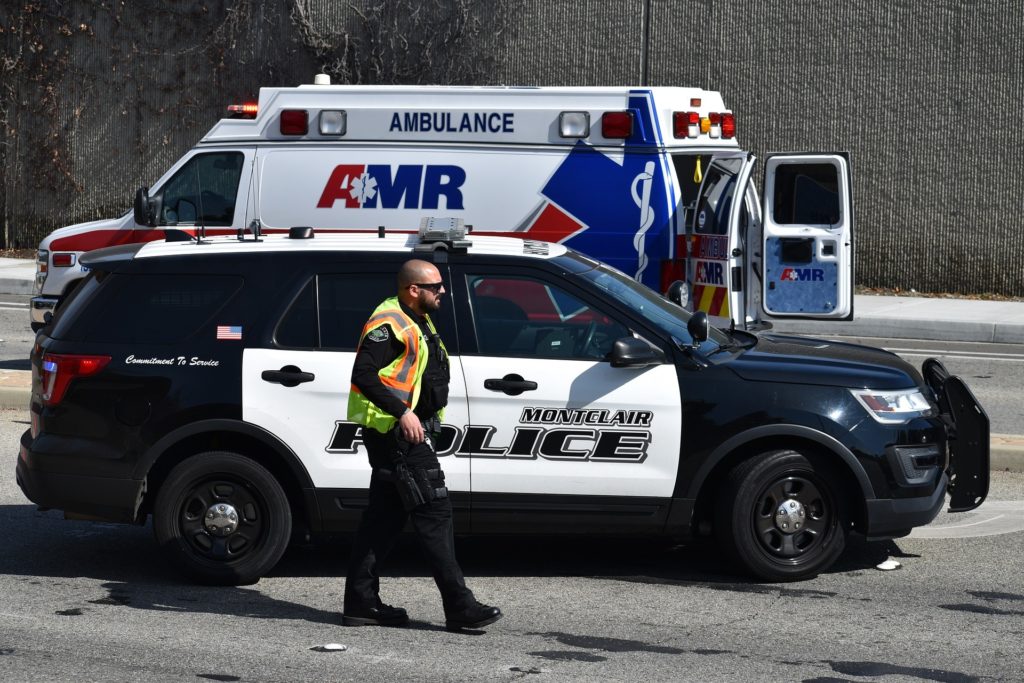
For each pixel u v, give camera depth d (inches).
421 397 896.9
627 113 1711.4
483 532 1016.2
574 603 981.2
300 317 1022.4
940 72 3078.2
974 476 1106.7
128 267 1042.7
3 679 806.5
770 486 1013.2
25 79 3727.9
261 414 1002.7
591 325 1018.7
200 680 807.1
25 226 3786.9
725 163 1734.7
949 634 906.7
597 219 1722.4
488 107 1738.4
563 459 1004.6
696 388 1005.8
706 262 1737.2
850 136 3161.9
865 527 1020.5
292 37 3548.2
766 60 3193.9
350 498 1008.2
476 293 1022.4
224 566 1013.8
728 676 817.5
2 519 1221.7
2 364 2060.8
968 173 3090.6
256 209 1791.3
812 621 935.7
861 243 3196.4
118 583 1032.2
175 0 3607.3
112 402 1014.4
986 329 2571.4
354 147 1766.7
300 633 908.0
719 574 1058.7
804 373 1016.9
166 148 3676.2
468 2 3400.6
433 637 900.0
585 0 3307.1
